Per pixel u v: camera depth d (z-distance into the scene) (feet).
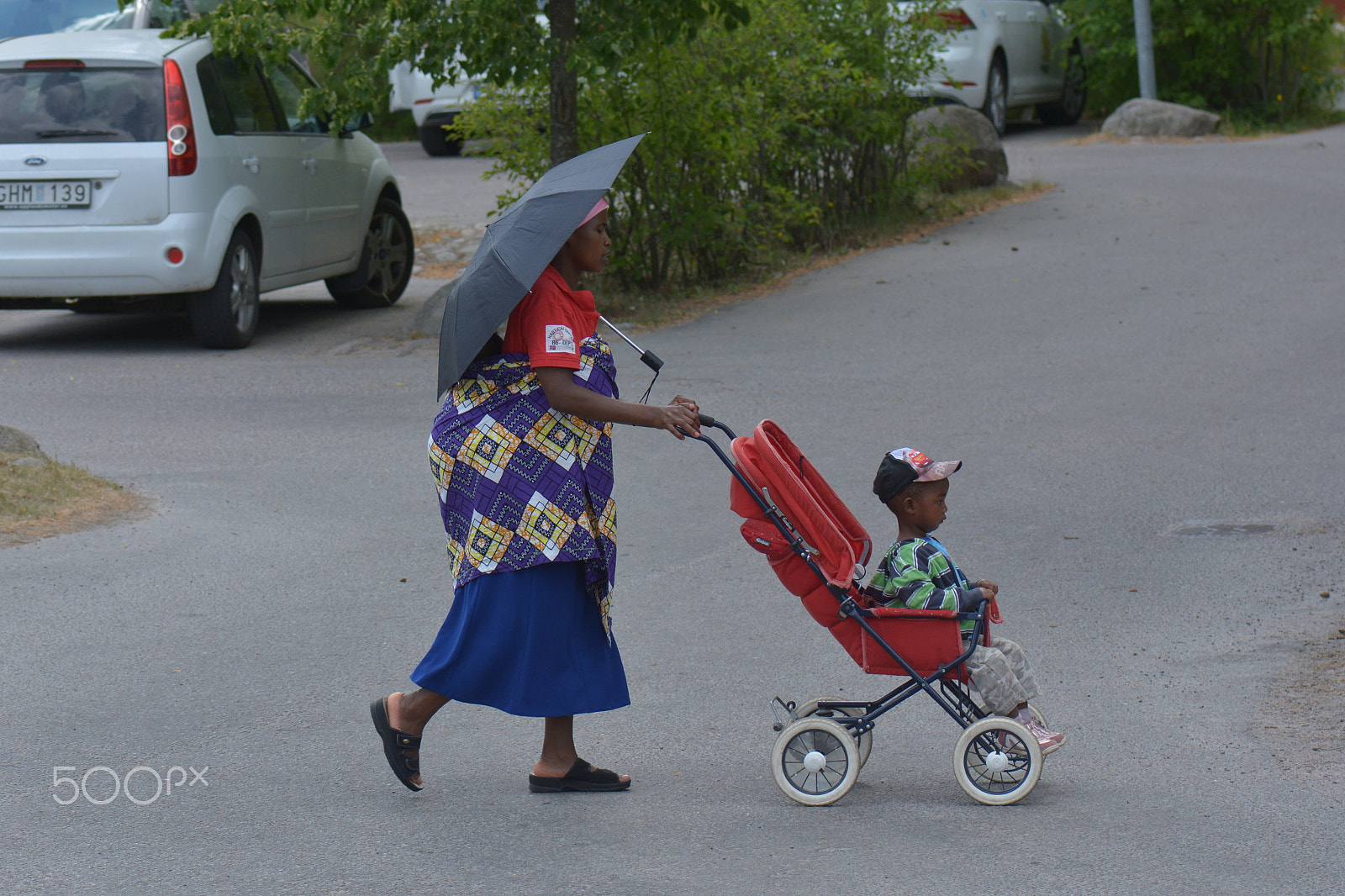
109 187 82.79
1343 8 220.23
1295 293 89.81
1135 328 84.38
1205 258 100.58
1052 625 43.70
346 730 36.91
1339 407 67.15
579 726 37.32
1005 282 97.66
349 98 88.02
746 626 44.47
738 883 28.27
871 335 86.33
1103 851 29.27
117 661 41.42
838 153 116.16
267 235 90.07
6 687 39.47
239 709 38.22
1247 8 170.19
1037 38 178.09
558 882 28.53
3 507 54.75
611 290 100.99
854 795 32.89
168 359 85.66
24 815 31.81
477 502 32.17
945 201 126.31
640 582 48.73
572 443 32.30
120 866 29.37
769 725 37.19
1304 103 177.99
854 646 33.42
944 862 29.04
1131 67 180.65
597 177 32.19
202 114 84.94
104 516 55.16
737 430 66.90
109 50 84.89
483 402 32.24
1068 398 71.15
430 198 149.89
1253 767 33.30
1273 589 45.96
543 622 32.27
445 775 34.53
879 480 33.45
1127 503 55.52
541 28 87.45
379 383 78.43
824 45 106.42
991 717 32.24
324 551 51.65
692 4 86.79
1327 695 37.29
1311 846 29.14
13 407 73.10
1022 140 172.35
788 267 106.52
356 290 104.22
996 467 60.64
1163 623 43.60
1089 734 35.86
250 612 45.62
